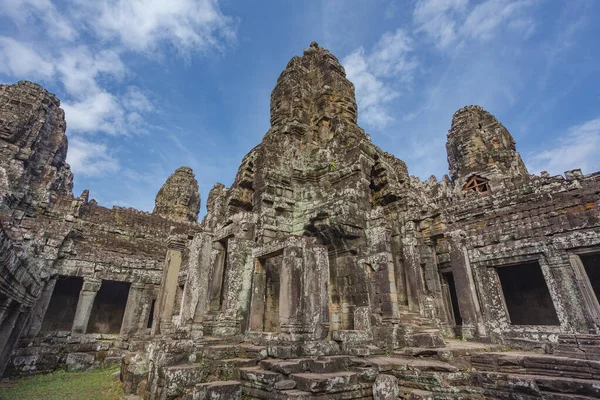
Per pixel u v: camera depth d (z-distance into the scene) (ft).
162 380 24.89
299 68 72.38
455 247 48.03
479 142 98.07
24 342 52.31
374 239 44.96
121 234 75.51
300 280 30.81
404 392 26.35
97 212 75.56
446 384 26.22
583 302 44.24
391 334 34.27
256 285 38.14
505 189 58.23
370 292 41.14
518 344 37.27
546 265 48.70
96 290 62.80
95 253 64.95
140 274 68.23
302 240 32.78
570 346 31.60
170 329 41.55
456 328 47.44
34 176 69.87
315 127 65.51
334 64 73.31
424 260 53.88
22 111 68.95
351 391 24.07
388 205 60.49
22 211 60.90
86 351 58.18
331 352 28.89
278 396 21.76
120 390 34.30
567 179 51.42
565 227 48.26
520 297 70.13
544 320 65.87
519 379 24.97
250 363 27.32
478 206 60.44
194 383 25.05
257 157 59.00
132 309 65.26
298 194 56.34
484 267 55.01
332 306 45.83
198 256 37.73
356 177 52.60
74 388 38.17
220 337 34.50
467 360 29.99
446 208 64.39
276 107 69.77
